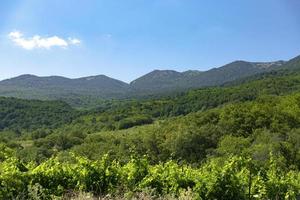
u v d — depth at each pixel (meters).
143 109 136.75
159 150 69.44
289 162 51.06
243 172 11.27
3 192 8.15
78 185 9.51
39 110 146.75
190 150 67.75
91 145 72.44
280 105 83.38
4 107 142.38
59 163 9.98
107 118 130.88
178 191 9.98
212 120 80.69
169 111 127.31
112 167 10.16
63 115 146.50
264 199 11.62
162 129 82.06
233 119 75.44
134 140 73.06
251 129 73.31
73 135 88.81
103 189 9.79
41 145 80.12
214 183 9.91
